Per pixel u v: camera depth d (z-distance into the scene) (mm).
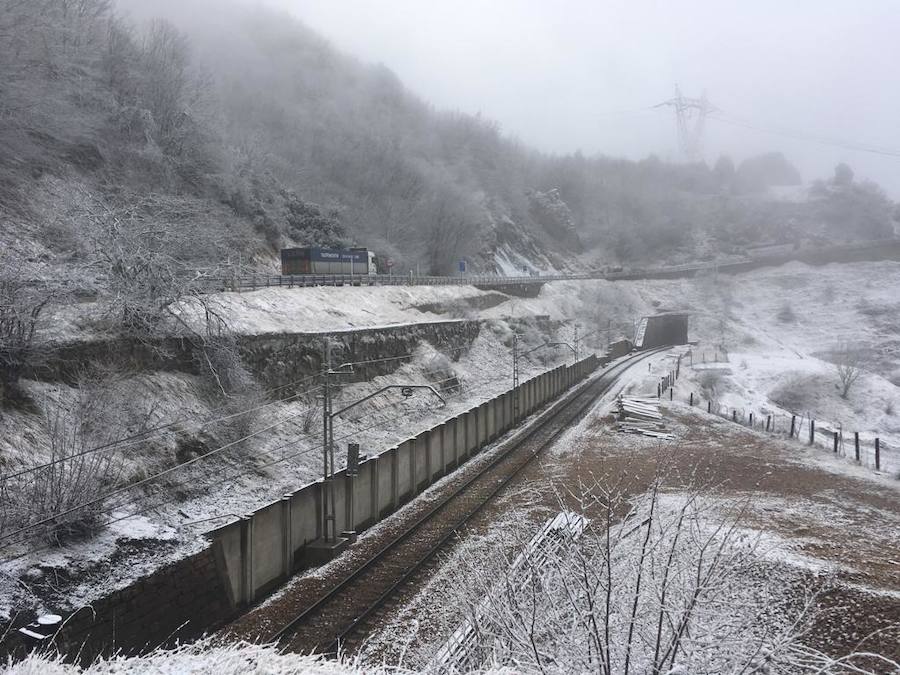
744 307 135875
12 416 20312
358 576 21375
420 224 99438
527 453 38594
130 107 52250
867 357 104938
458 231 103812
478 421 41469
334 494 25031
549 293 101312
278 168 83188
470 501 29141
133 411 23594
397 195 101062
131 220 27516
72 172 41844
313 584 21203
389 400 41125
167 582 17891
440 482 34031
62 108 43062
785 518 25531
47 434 20750
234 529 20203
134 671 10812
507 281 90625
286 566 22453
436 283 73062
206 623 18672
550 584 10531
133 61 56219
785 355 103750
